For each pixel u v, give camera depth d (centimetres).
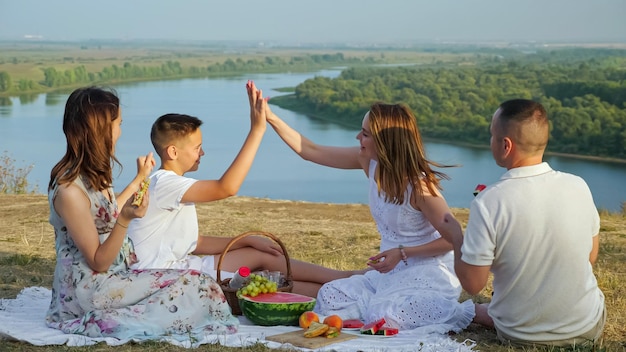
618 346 502
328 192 5500
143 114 11075
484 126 8544
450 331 516
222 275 564
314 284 589
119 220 463
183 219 546
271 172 6594
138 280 488
